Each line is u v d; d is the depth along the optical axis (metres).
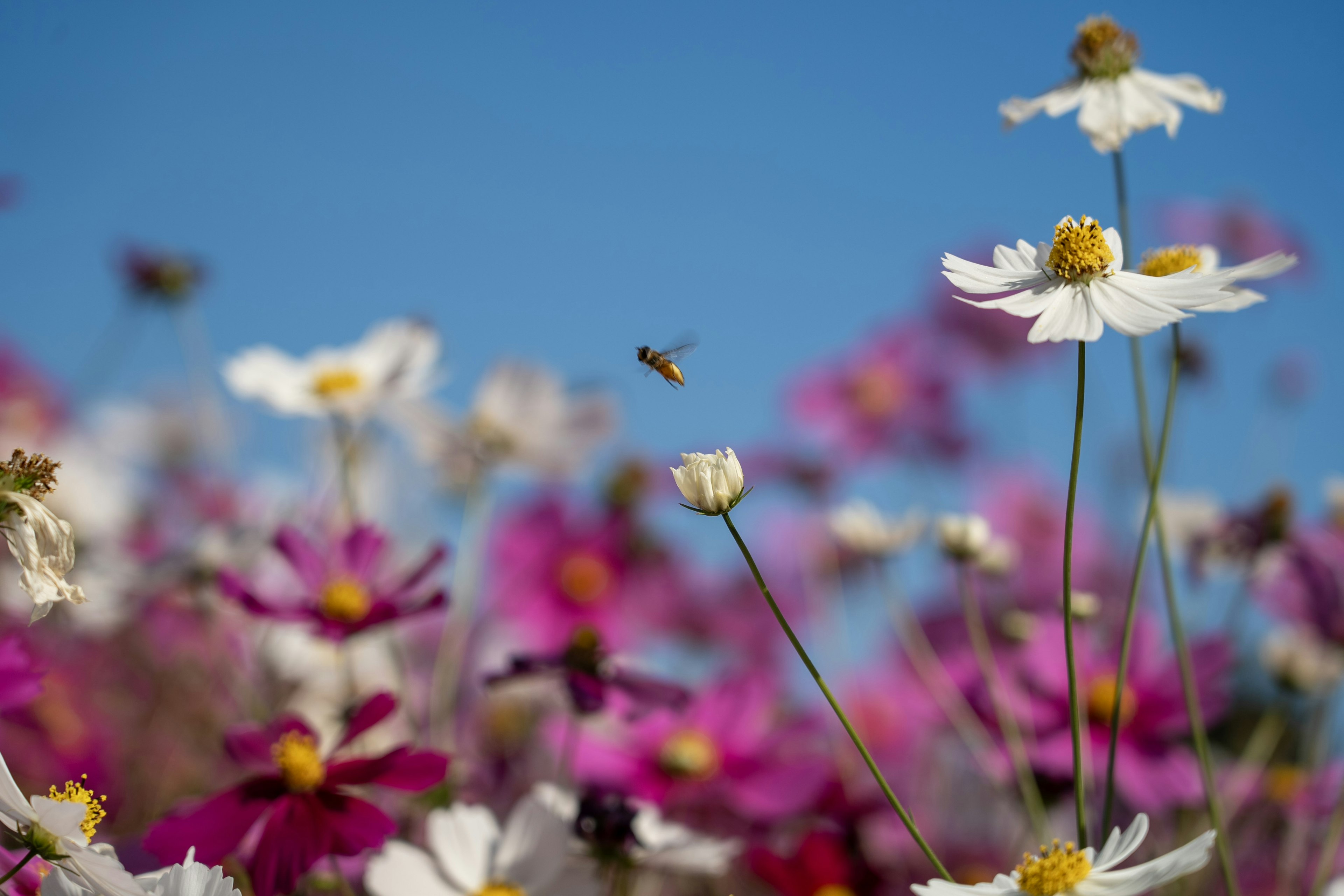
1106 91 1.07
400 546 1.49
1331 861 1.08
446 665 1.23
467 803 1.18
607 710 1.10
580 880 1.02
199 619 1.34
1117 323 0.93
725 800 1.16
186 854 0.97
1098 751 1.12
